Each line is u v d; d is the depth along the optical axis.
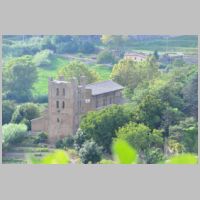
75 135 190.62
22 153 186.62
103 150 187.25
